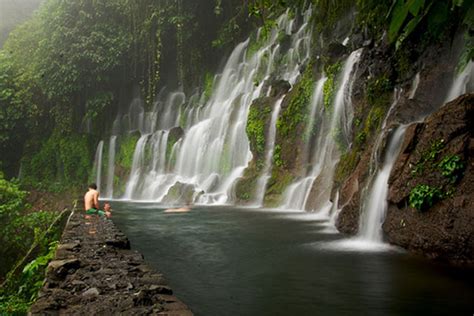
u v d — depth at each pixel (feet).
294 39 84.64
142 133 116.78
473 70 36.52
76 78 111.04
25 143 118.11
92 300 14.17
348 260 26.43
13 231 57.98
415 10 8.83
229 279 23.13
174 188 78.84
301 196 56.75
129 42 113.39
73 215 37.17
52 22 113.29
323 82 61.67
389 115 40.04
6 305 29.19
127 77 119.96
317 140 60.85
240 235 36.94
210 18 112.88
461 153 25.63
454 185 25.31
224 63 110.11
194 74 114.01
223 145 82.38
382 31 47.47
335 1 69.72
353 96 50.37
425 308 17.99
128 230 41.04
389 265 24.95
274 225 42.24
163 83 121.60
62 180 111.86
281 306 18.70
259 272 24.38
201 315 17.93
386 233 30.48
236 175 73.51
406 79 43.47
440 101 39.37
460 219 23.91
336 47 61.57
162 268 25.89
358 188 36.35
